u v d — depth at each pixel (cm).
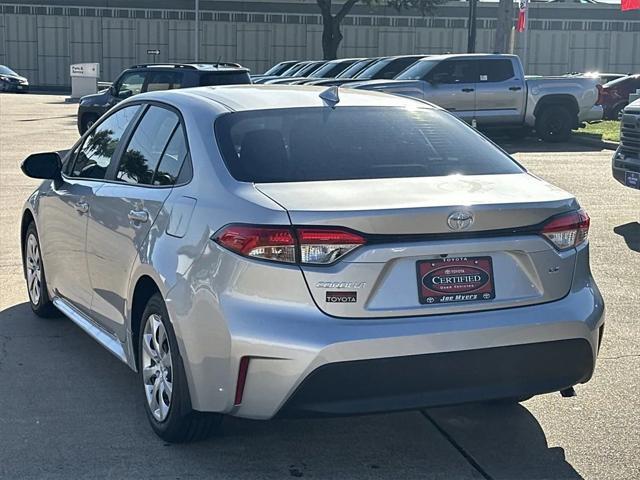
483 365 399
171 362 429
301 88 536
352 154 454
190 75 1802
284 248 383
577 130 2280
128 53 5425
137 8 5372
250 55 5431
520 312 407
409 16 5325
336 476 420
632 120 1043
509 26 2755
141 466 425
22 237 688
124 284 484
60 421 477
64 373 552
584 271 438
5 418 480
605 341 623
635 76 2714
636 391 530
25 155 1677
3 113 2902
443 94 1944
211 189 427
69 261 580
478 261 403
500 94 1997
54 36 5438
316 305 382
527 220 410
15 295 733
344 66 2419
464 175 452
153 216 457
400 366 385
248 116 470
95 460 431
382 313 387
